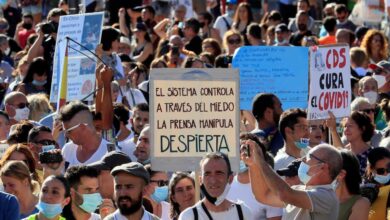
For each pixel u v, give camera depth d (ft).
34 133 55.42
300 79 67.72
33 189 49.67
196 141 49.70
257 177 47.65
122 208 44.16
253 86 67.82
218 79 49.85
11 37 116.88
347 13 107.14
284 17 116.57
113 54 75.66
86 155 56.49
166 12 110.52
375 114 70.59
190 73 49.75
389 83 75.92
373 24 106.11
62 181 45.85
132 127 66.85
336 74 60.23
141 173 44.16
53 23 86.94
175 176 50.16
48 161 50.67
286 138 57.47
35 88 77.56
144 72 82.07
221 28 109.19
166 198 52.11
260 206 51.42
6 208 42.19
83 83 68.49
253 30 95.61
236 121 49.90
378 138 65.05
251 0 116.67
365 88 71.61
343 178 48.29
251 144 46.62
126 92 76.74
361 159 58.54
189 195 50.06
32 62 77.36
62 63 68.85
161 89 49.67
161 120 49.62
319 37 108.47
